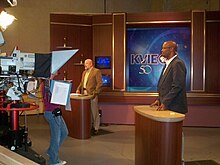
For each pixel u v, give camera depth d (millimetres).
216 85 6531
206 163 4090
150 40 6812
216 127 6629
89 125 5625
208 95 6516
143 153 3400
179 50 6711
